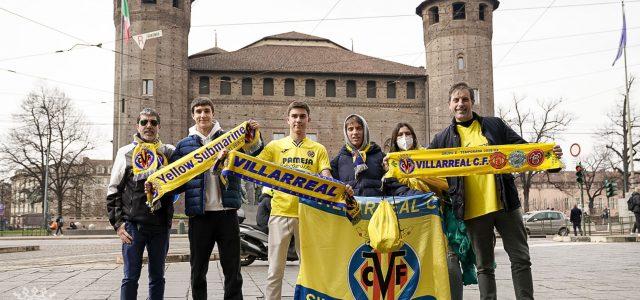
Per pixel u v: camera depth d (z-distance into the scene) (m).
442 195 5.95
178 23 51.91
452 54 54.12
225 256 6.04
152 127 6.00
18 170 52.34
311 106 55.19
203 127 6.21
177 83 51.31
